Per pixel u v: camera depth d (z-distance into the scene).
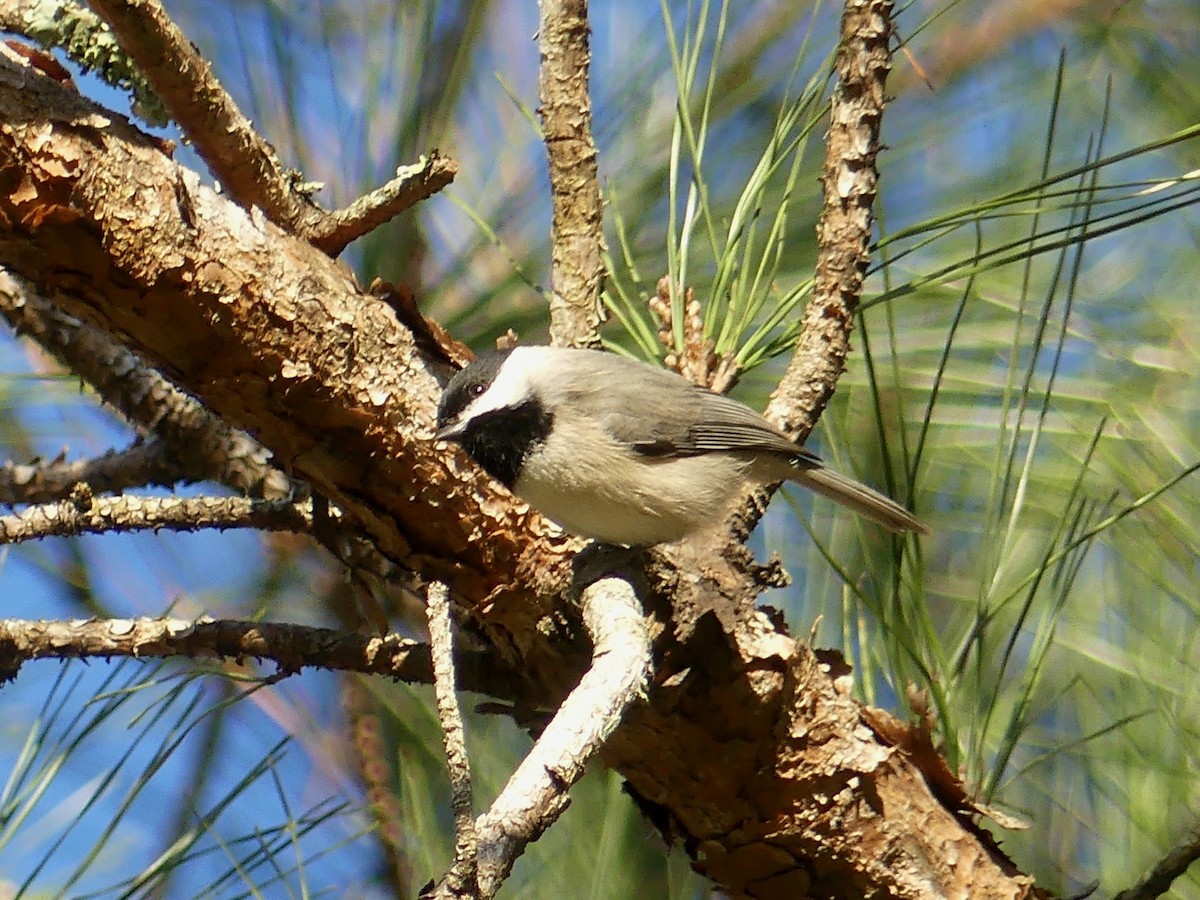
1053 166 8.38
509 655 6.05
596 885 6.38
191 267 5.05
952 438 7.43
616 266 7.53
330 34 7.44
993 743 6.50
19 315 6.85
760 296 6.74
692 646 5.43
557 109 6.25
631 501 7.05
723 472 7.23
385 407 5.49
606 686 4.41
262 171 5.37
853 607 6.76
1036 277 7.89
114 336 5.34
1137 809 6.31
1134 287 8.20
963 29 8.62
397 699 7.17
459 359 6.29
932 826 5.82
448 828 6.96
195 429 7.07
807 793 5.72
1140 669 6.59
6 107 4.73
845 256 6.12
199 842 6.36
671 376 7.21
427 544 5.78
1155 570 6.82
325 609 7.99
